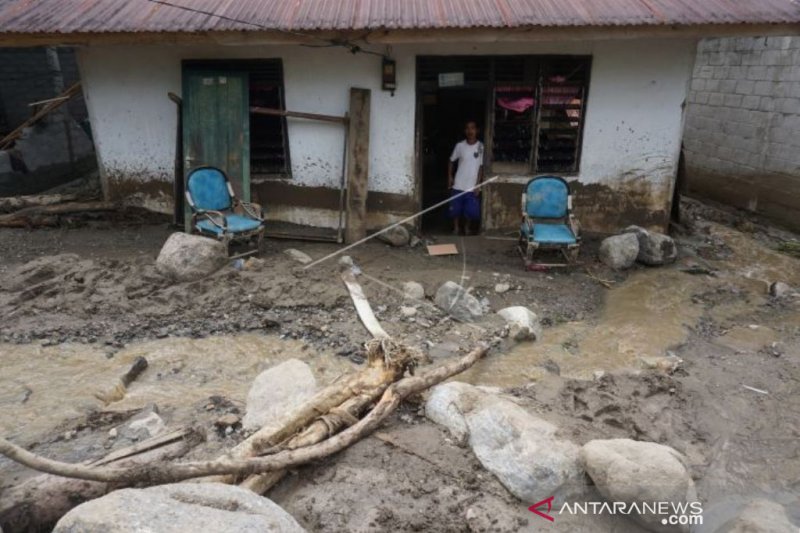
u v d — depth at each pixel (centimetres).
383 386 466
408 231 885
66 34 736
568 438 430
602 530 369
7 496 332
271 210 912
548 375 554
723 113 1150
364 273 761
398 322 643
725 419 489
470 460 415
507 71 851
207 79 841
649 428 470
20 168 1112
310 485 384
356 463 403
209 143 855
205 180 798
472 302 668
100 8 787
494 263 820
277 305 662
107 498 286
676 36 737
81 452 406
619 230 905
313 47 831
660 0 775
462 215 916
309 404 430
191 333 610
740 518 379
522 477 380
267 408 447
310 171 892
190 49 850
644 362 575
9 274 698
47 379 518
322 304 667
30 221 883
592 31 727
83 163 1272
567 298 727
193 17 759
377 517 357
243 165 856
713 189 1197
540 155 887
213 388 517
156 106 883
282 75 855
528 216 801
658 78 834
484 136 896
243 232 764
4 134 1223
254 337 607
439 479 396
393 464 405
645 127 857
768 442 463
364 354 579
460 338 617
